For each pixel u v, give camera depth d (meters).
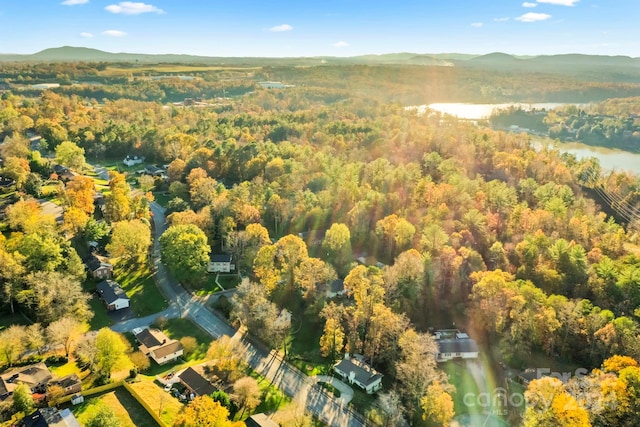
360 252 173.38
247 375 114.56
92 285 148.62
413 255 144.00
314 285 142.88
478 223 170.88
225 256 164.50
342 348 125.50
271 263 147.62
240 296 138.38
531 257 153.50
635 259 150.62
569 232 171.62
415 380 105.69
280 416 102.00
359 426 101.62
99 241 169.00
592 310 125.06
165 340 121.44
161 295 147.75
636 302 131.88
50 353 113.94
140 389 104.06
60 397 96.62
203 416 86.44
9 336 108.38
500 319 126.38
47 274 129.75
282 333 128.25
